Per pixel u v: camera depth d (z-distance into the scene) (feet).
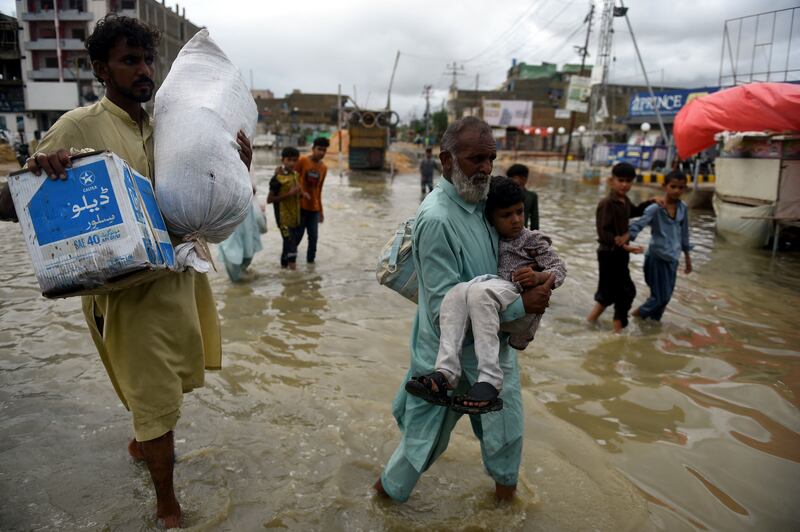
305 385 13.62
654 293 19.70
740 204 35.47
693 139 37.88
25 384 13.21
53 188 7.13
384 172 100.22
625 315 18.84
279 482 9.86
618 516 9.26
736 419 12.78
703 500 9.80
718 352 17.19
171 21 176.86
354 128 99.86
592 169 84.53
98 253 7.04
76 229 7.07
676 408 13.28
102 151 7.08
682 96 92.32
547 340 17.85
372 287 22.80
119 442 10.94
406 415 8.77
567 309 21.11
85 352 15.16
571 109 92.32
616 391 14.14
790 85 32.73
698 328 19.47
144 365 8.25
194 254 8.36
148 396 8.27
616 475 10.43
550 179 93.86
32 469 10.02
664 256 19.16
